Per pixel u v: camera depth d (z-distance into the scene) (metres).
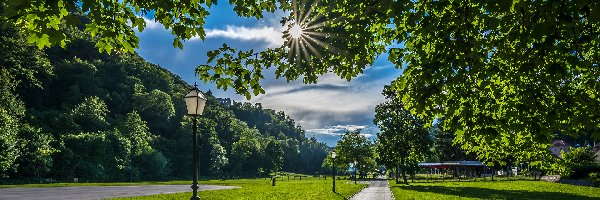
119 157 85.44
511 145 11.38
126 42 6.34
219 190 34.00
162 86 176.62
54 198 23.02
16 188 34.19
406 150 59.88
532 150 12.13
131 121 108.75
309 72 7.73
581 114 6.86
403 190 34.53
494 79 7.93
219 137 157.25
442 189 36.03
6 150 56.12
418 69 7.31
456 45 5.56
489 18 5.56
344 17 7.02
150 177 95.62
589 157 45.09
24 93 102.62
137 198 22.92
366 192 34.62
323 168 180.75
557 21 4.75
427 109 7.17
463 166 88.81
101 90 131.62
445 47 5.79
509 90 8.02
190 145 122.06
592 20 4.67
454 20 5.65
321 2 7.59
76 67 126.00
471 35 5.95
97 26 5.78
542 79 6.80
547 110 6.93
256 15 7.69
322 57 7.38
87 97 120.56
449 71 6.09
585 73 7.89
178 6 6.44
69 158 73.81
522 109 6.86
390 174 102.31
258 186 45.22
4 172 57.69
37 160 65.38
